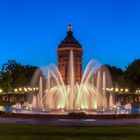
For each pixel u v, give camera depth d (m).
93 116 43.59
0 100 127.31
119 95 129.75
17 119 43.22
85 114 44.06
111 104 82.69
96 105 64.69
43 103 69.00
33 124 37.81
